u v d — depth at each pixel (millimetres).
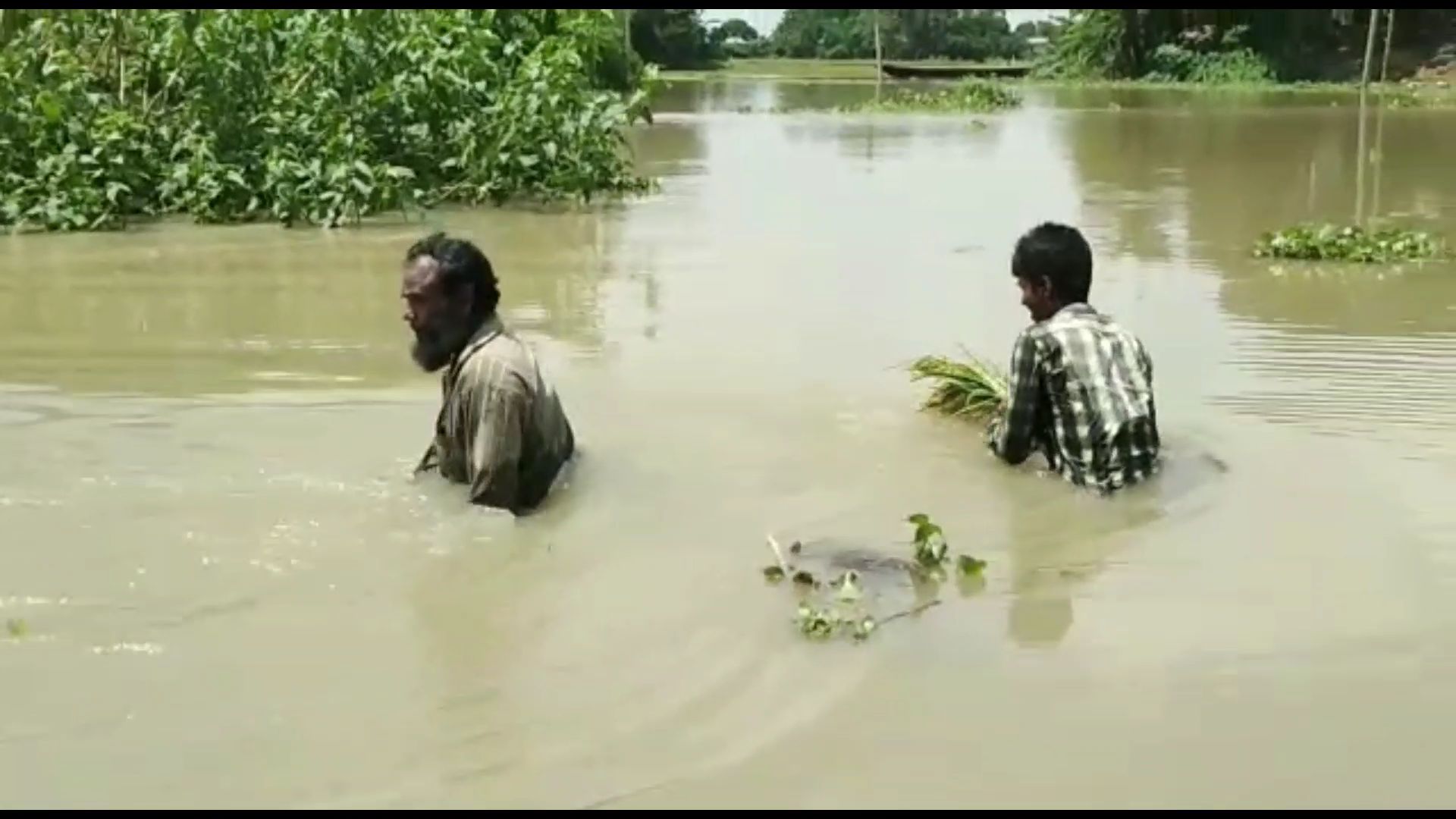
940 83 47656
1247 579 4250
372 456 5398
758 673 3629
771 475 5234
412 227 11938
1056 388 5203
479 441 4754
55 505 4836
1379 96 31328
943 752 3254
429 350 4941
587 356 7156
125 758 3219
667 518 4773
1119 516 4809
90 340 7551
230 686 3553
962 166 17609
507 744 3281
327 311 8367
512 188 13578
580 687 3559
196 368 6906
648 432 5781
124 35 13406
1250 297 8766
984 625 3928
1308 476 5195
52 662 3674
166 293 8953
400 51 13492
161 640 3807
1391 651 3764
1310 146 20266
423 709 3438
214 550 4434
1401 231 11148
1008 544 4559
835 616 3951
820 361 7039
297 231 11672
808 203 13688
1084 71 45562
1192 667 3678
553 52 14062
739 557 4414
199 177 12141
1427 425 5855
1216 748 3277
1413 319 8055
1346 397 6301
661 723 3381
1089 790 3100
